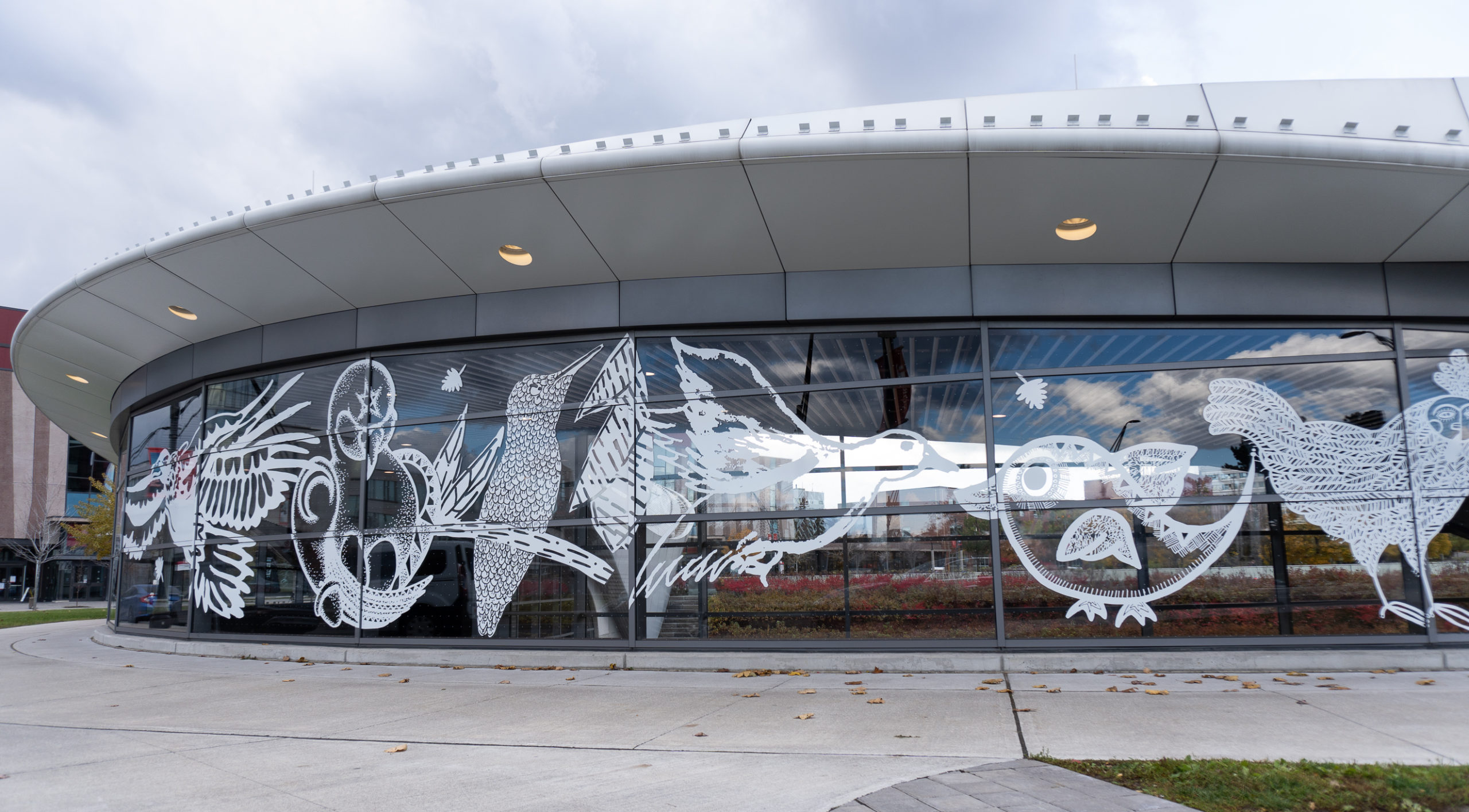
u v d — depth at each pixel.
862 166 9.21
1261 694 7.64
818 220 9.88
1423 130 8.70
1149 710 6.94
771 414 10.60
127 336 14.05
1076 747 5.72
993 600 9.77
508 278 11.19
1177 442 9.85
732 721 6.91
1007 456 10.02
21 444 50.44
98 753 6.09
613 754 5.83
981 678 8.87
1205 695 7.62
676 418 10.81
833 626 10.03
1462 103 8.86
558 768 5.44
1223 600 9.49
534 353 11.46
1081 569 9.71
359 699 8.38
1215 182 9.02
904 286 10.43
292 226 10.76
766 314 10.63
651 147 9.36
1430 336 9.84
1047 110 9.26
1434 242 9.52
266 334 12.73
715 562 10.44
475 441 11.48
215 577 12.96
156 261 11.79
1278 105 8.96
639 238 10.35
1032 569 9.77
